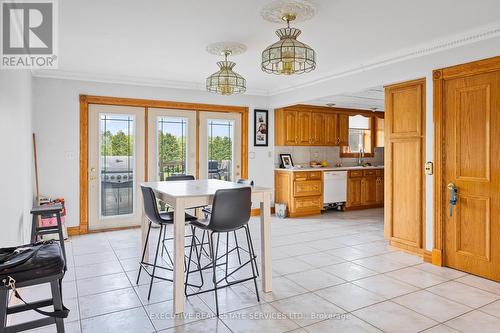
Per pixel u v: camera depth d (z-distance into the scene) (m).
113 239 4.53
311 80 5.11
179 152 5.56
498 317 2.41
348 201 6.80
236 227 2.65
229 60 4.14
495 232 3.07
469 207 3.26
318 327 2.28
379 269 3.39
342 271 3.34
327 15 2.82
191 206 2.57
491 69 3.02
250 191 2.68
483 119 3.13
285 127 6.32
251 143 6.15
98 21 2.93
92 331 2.23
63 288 2.91
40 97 4.52
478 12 2.76
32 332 2.20
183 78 5.16
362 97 5.59
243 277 3.20
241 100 6.02
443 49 3.36
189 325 2.31
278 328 2.26
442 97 3.43
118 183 5.12
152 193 2.78
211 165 5.82
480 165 3.17
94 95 4.86
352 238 4.62
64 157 4.68
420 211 3.73
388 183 4.09
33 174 4.39
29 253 1.66
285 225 5.45
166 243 4.35
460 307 2.57
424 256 3.65
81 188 4.80
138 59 4.10
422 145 3.69
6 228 2.36
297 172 6.14
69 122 4.70
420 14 2.80
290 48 2.58
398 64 3.82
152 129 5.32
